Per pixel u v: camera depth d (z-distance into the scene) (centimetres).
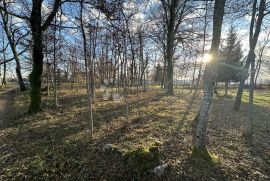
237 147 609
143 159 443
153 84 4684
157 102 1384
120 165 459
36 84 1009
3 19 1684
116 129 726
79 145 583
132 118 884
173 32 1752
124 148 543
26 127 773
